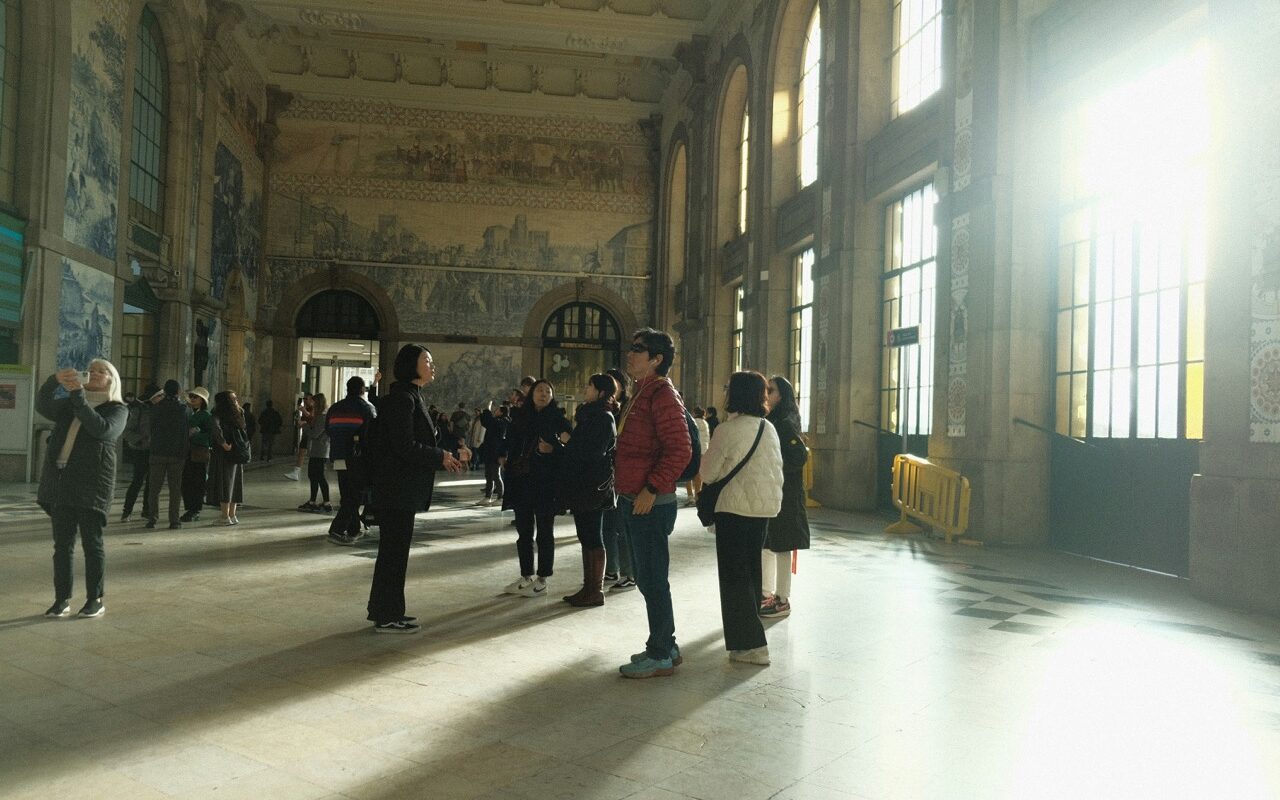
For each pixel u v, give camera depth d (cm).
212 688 463
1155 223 948
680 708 445
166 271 2241
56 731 397
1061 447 1091
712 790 343
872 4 1630
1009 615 679
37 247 1559
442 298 3369
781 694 471
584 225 3444
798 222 1945
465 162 3397
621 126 3475
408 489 593
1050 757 385
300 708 434
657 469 509
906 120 1439
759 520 542
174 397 1108
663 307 3294
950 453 1195
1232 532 724
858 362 1611
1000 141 1125
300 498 1580
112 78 1830
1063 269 1102
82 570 802
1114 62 988
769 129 2100
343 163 3334
